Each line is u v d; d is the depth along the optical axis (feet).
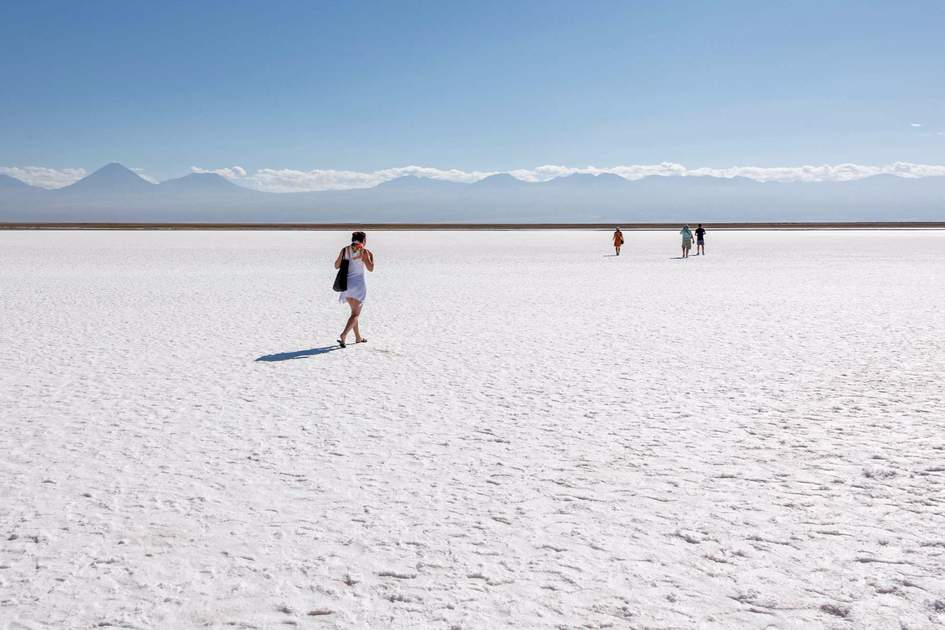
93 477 19.31
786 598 12.76
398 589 13.23
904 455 20.81
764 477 19.10
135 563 14.34
